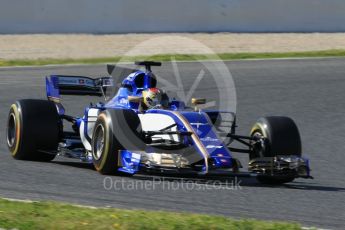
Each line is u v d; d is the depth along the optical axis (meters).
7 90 55.91
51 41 78.38
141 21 84.88
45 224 20.69
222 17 88.25
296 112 52.94
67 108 52.03
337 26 92.69
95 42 78.69
